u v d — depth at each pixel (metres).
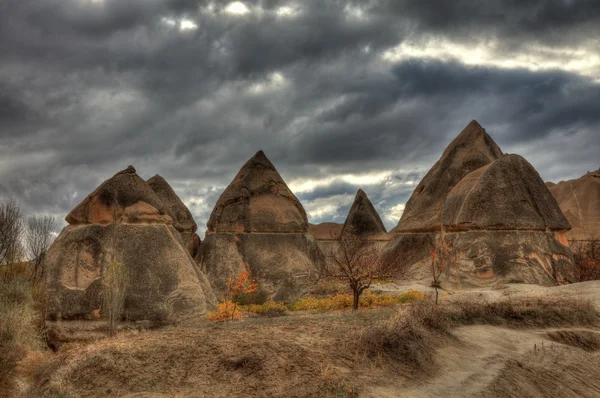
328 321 12.91
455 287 26.20
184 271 20.02
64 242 19.30
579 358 11.99
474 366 10.18
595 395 10.71
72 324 17.81
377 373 8.95
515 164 28.50
